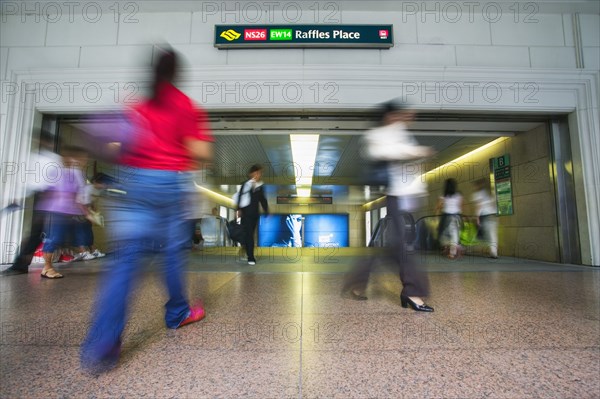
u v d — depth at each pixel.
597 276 4.38
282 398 1.30
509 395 1.33
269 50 5.92
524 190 7.18
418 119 6.07
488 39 6.00
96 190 5.63
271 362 1.62
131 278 1.63
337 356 1.70
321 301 2.87
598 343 1.88
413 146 2.72
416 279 2.60
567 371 1.53
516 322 2.27
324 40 5.81
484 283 3.80
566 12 6.05
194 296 3.07
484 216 7.69
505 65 5.96
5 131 5.58
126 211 1.68
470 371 1.54
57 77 5.75
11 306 2.65
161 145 1.79
